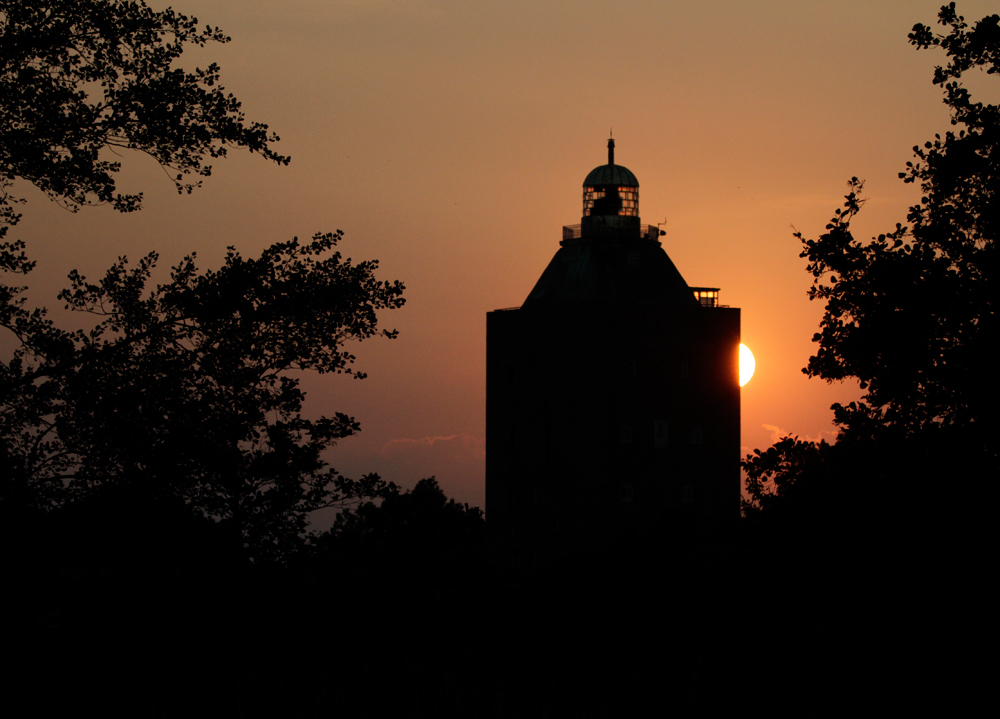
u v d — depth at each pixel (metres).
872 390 66.44
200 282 69.75
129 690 63.25
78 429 67.00
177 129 68.94
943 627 60.94
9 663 64.44
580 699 66.00
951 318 63.47
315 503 74.69
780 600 66.31
